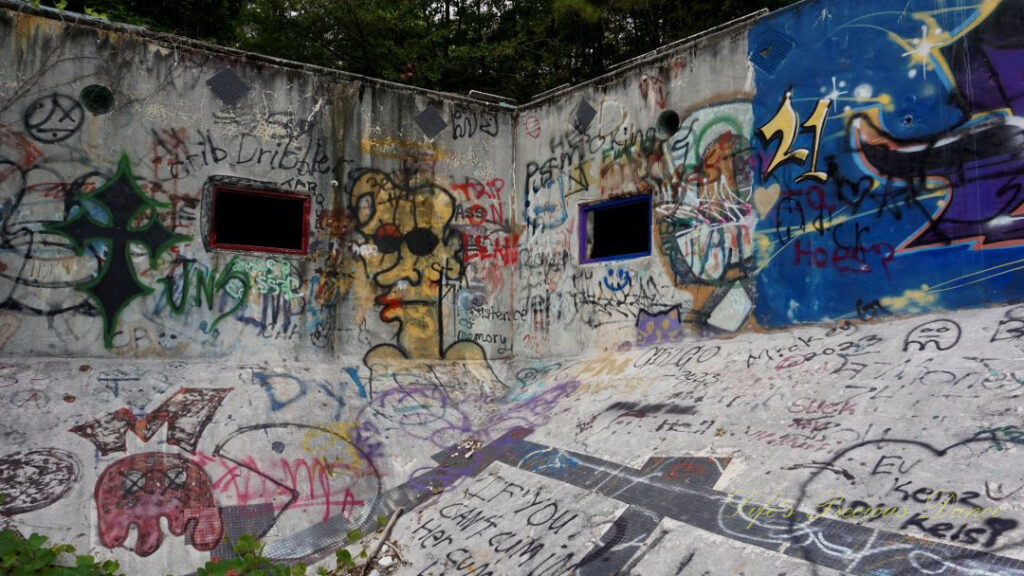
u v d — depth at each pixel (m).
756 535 3.82
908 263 5.61
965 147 5.37
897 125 5.75
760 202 6.61
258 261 7.25
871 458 4.09
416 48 15.09
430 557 5.01
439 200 8.38
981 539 3.19
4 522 4.78
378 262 7.90
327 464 6.22
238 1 13.55
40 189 6.33
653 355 7.05
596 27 14.09
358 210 7.84
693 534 4.04
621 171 7.82
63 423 5.61
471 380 8.04
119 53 6.74
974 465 3.69
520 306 8.74
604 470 5.25
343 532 5.72
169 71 6.96
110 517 5.13
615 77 7.96
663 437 5.39
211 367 6.77
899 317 5.62
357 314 7.71
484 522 5.19
